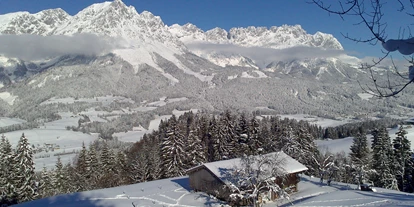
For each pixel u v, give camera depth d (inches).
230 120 2354.8
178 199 1282.0
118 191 1448.1
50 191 1886.1
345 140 3796.8
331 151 3129.9
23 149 1633.9
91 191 1466.5
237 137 2262.6
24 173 1612.9
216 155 2261.3
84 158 2314.2
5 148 1658.5
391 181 1863.9
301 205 1114.7
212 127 2492.6
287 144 2047.2
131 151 3127.5
